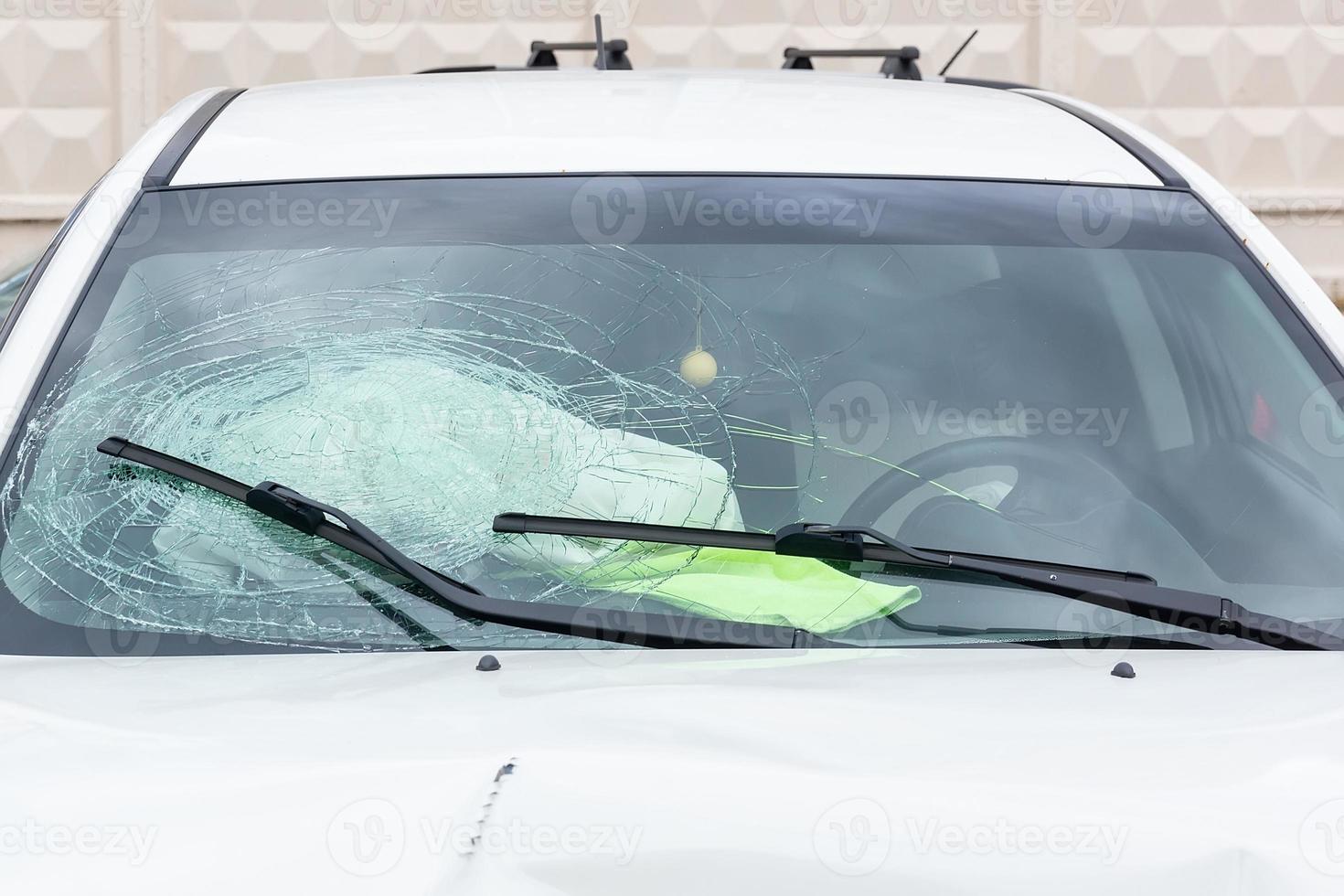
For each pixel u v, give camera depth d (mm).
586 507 1722
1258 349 1942
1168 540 1749
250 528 1653
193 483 1687
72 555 1646
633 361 1863
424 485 1716
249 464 1743
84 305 1873
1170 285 1998
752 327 1899
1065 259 2014
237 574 1626
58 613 1595
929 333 1922
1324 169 9008
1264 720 1347
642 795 1176
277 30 8750
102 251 1938
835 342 1895
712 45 8805
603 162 2100
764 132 2201
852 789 1185
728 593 1610
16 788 1215
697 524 1729
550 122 2215
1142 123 8930
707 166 2084
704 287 1926
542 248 1956
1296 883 1107
